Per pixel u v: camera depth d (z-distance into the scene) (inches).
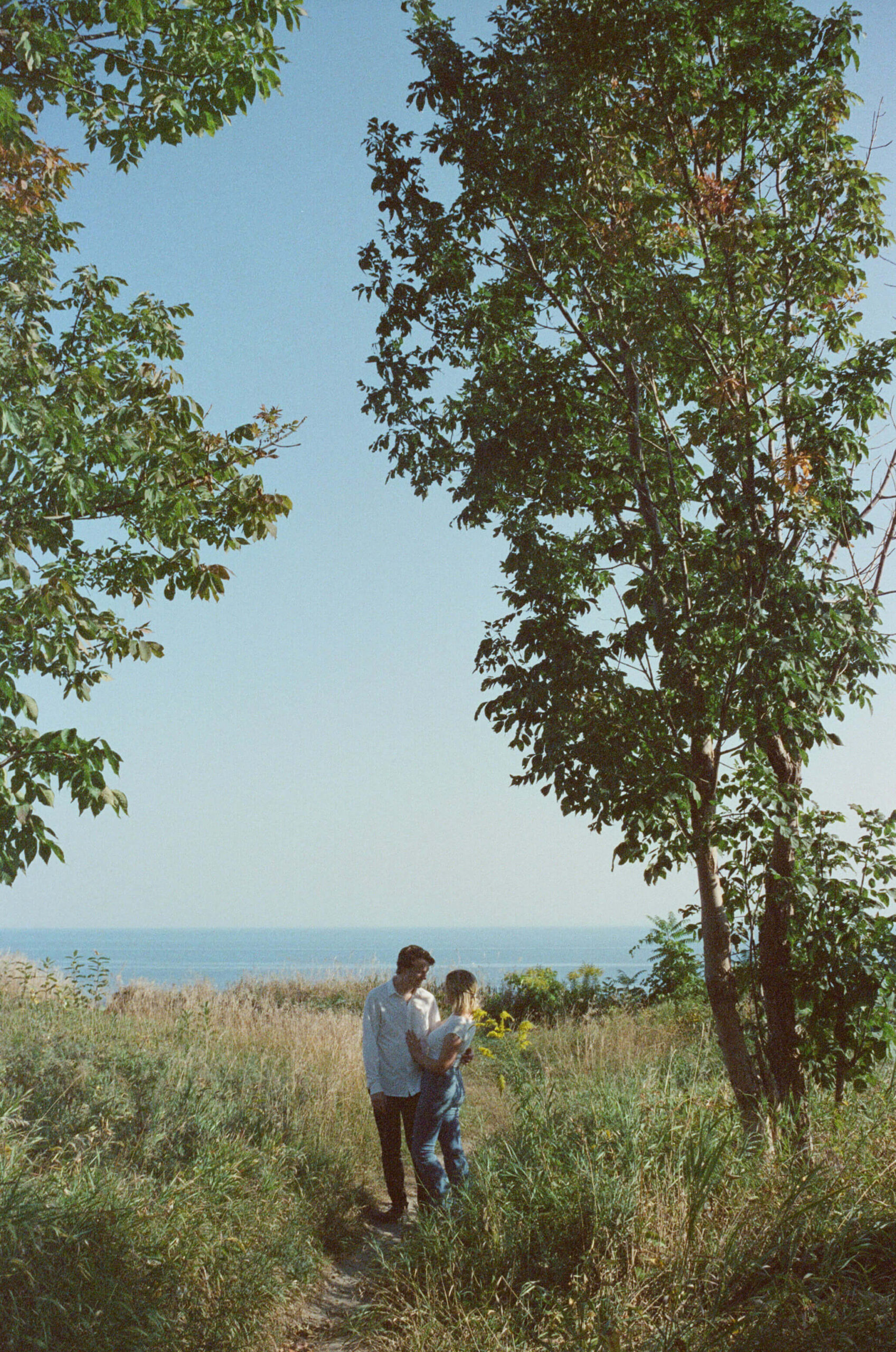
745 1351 136.9
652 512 281.4
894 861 239.6
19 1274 134.3
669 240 267.9
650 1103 226.7
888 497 258.2
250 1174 222.2
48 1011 348.2
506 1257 183.6
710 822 247.3
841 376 257.4
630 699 248.2
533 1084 270.7
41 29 209.6
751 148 271.3
